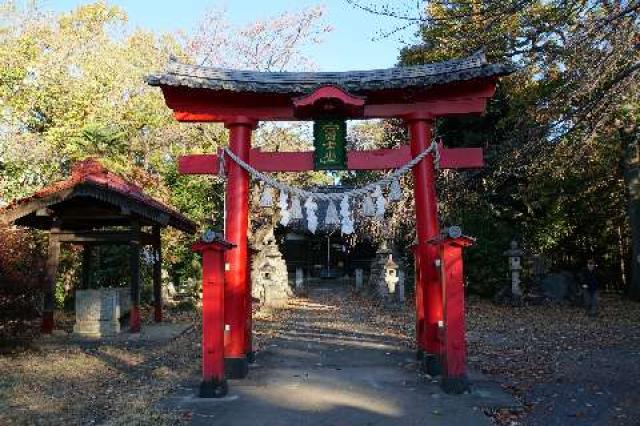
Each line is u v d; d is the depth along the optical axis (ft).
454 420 19.17
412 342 37.06
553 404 21.40
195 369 28.53
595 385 24.39
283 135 71.41
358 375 26.55
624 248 72.49
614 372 27.02
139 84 71.82
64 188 36.22
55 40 75.25
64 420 19.65
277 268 70.59
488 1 31.53
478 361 30.35
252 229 74.59
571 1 35.12
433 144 27.45
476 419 19.27
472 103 27.61
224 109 28.37
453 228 23.31
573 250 77.30
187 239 63.67
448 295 23.25
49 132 65.51
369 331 43.37
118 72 72.38
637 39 32.83
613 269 75.72
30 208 36.45
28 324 39.70
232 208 27.91
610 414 20.02
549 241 70.69
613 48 31.65
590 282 52.65
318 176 98.58
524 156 37.78
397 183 28.60
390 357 31.37
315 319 52.54
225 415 20.12
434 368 26.40
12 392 23.40
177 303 58.59
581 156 38.65
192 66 28.43
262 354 33.01
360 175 87.10
